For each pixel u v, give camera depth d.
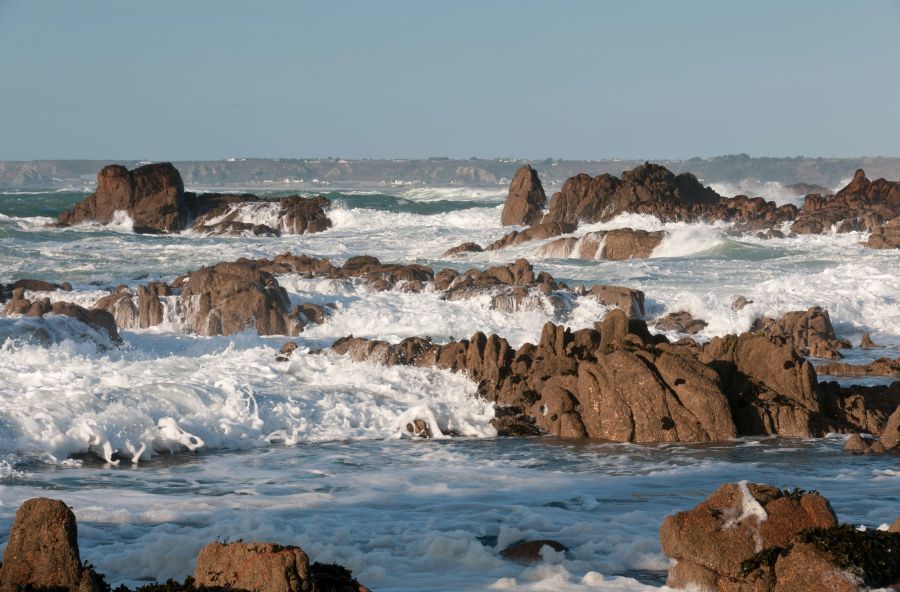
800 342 47.47
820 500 14.62
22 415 25.38
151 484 22.50
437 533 17.89
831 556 13.02
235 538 17.55
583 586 15.31
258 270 49.03
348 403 29.70
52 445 24.89
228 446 26.88
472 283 55.56
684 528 14.69
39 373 29.20
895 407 30.12
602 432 28.16
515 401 30.45
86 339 39.00
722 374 29.56
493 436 28.58
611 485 22.42
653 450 26.39
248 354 33.81
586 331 32.62
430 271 61.12
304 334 47.38
